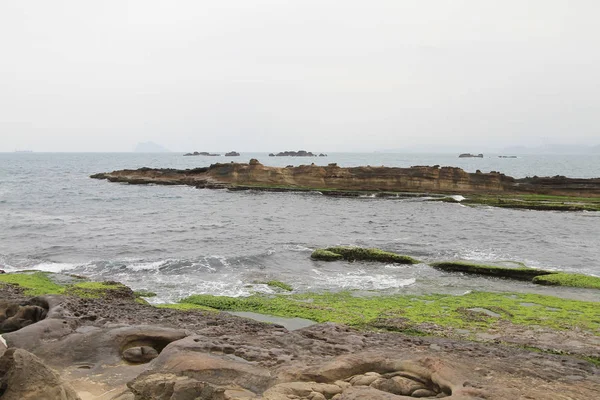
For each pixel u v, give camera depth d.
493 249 34.22
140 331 13.70
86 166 176.75
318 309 19.52
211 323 16.33
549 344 15.52
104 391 10.66
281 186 79.38
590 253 33.03
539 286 23.97
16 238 36.34
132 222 46.06
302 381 10.41
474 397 9.31
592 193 66.25
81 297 18.94
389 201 65.75
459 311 19.30
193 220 48.03
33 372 8.48
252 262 28.86
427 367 11.00
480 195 67.81
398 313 19.03
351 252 30.14
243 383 10.41
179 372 10.62
